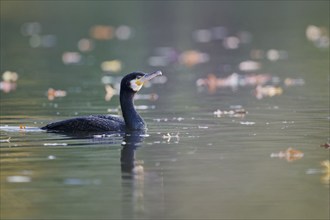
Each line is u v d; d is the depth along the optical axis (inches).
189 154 519.5
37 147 545.6
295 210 394.9
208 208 398.6
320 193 423.2
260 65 1142.3
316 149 530.9
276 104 758.5
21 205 407.2
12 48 1449.3
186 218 383.6
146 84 965.2
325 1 2234.3
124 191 430.3
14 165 491.8
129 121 615.8
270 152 522.9
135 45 1470.2
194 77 1029.8
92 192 429.4
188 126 631.2
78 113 714.8
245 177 458.0
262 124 635.5
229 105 758.5
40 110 735.7
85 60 1254.9
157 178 457.1
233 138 574.2
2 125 640.4
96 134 596.4
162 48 1414.9
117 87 926.4
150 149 537.0
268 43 1457.9
